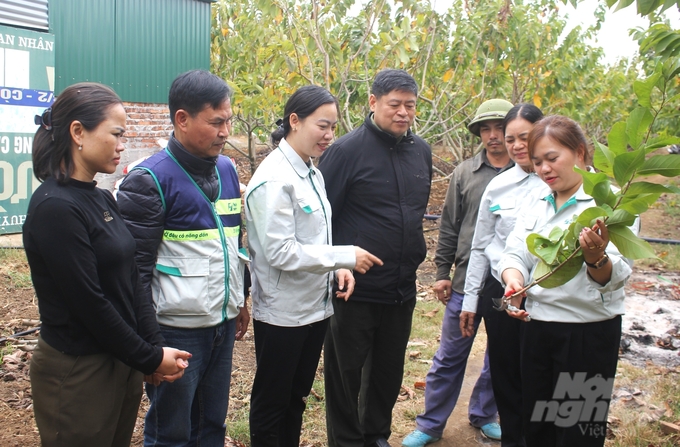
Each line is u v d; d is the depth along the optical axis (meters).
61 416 2.00
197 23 10.09
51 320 1.99
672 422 3.67
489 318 2.95
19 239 7.52
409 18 6.71
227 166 2.62
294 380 2.87
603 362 2.46
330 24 7.01
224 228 2.47
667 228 10.55
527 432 2.67
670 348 5.04
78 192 2.00
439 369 3.49
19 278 5.54
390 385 3.25
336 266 2.56
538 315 2.51
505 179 3.09
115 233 2.09
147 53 9.41
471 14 8.59
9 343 4.29
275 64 6.86
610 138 2.05
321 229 2.73
